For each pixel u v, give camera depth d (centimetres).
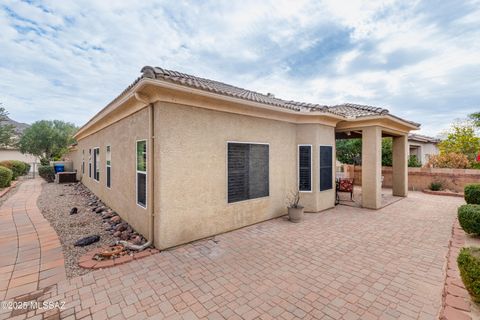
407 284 337
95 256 417
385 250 464
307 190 771
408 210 812
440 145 1510
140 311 277
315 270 381
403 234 560
